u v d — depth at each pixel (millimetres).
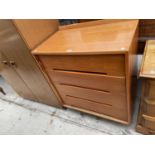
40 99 1624
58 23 1349
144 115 943
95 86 979
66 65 971
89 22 1191
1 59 1291
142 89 814
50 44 1051
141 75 722
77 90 1134
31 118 1574
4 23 928
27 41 991
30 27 1006
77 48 859
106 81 888
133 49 892
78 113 1477
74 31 1219
